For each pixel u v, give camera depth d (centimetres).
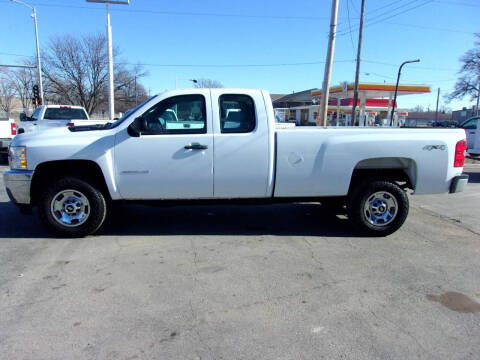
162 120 466
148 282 358
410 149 477
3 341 262
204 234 504
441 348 261
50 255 422
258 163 465
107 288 344
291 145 466
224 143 458
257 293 338
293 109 5384
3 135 1178
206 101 461
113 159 453
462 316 304
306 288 350
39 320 289
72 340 265
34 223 541
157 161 455
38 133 470
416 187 491
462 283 365
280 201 494
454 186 494
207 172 461
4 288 342
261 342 265
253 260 415
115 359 245
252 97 465
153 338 268
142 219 575
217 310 308
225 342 265
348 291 345
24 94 5803
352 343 265
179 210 632
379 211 496
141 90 5522
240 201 488
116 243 464
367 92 3462
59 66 3900
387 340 270
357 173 505
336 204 620
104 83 4066
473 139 1202
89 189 461
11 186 457
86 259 412
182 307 312
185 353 252
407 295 339
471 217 618
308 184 477
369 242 480
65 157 447
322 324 289
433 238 501
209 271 384
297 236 500
